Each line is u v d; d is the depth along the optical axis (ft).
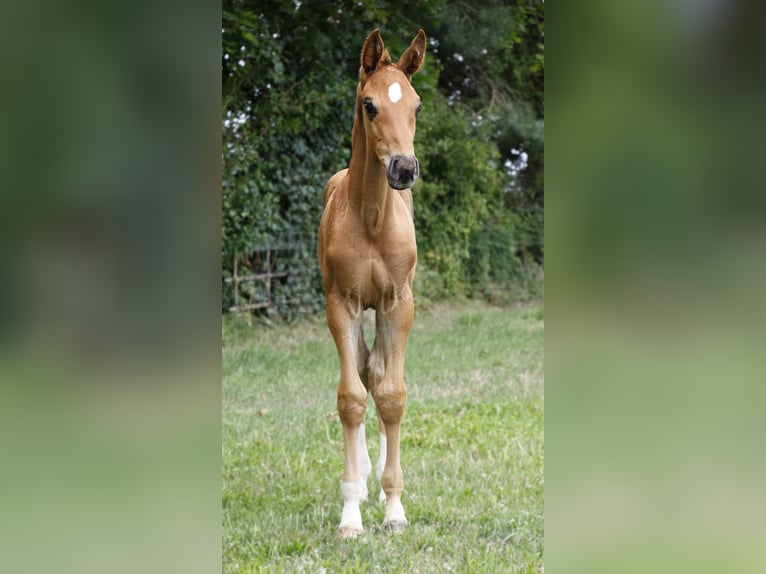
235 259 26.68
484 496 12.30
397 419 11.58
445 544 10.60
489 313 32.09
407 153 9.95
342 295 11.48
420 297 32.48
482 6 33.63
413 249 11.58
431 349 24.13
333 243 11.32
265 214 27.40
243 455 14.49
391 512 11.46
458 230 34.53
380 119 10.14
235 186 26.50
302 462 13.98
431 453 14.51
